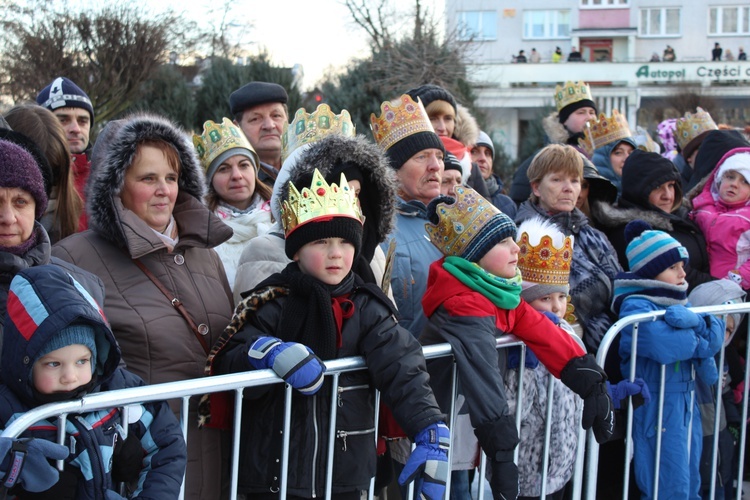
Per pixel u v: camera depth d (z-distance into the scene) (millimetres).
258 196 3715
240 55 20500
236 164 3574
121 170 2582
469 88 15969
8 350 2004
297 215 2506
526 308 2996
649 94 33156
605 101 33625
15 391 2025
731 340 4090
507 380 3123
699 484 3674
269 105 4465
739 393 4027
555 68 33438
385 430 2721
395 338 2514
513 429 2703
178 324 2598
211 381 2271
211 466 2658
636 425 3520
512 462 2678
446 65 15141
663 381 3436
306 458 2457
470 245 2910
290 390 2369
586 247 3926
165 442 2225
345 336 2516
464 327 2812
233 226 3486
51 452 1938
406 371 2463
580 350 2947
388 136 3555
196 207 2758
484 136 5840
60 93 4223
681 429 3523
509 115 33688
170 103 14445
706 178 4719
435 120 4676
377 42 17828
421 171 3484
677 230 4336
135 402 2152
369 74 14023
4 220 2215
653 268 3648
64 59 15062
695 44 38375
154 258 2654
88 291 2361
